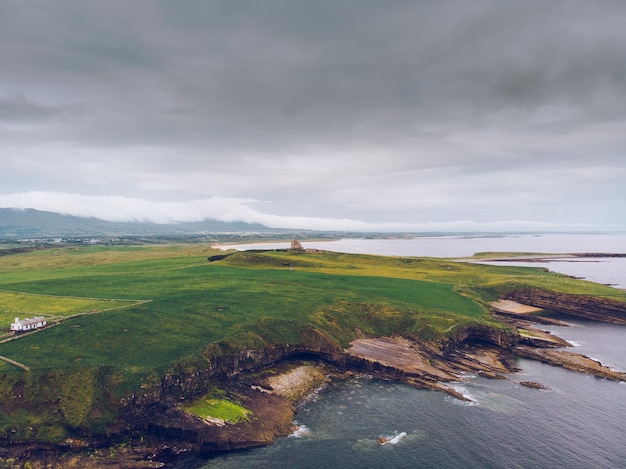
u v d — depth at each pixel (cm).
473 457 5662
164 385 6619
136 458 5666
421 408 7119
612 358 9875
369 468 5434
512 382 8256
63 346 7425
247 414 6638
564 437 6166
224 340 8250
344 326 10288
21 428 5691
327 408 7144
